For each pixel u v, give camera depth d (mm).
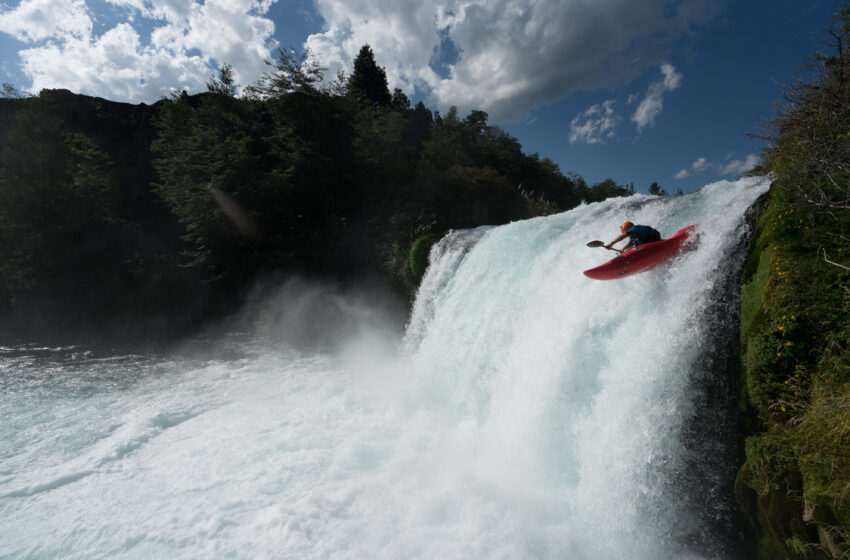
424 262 12320
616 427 4367
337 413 7352
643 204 7168
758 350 3467
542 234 7906
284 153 18484
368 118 23094
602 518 4191
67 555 3867
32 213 18828
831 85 4715
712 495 3643
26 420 7285
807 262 3641
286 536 4051
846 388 2887
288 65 18281
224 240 17516
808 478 2873
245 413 7469
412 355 10766
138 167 27203
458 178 20391
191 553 3852
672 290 4660
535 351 5977
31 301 17328
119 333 16156
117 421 7203
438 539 4027
